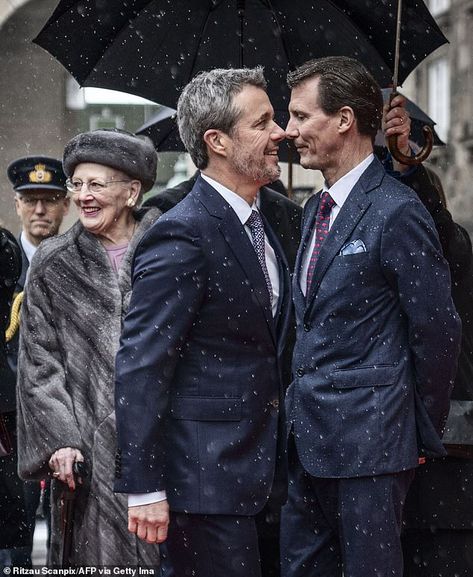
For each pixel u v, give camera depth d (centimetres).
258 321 537
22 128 2991
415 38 688
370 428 548
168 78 733
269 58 723
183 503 527
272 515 574
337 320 557
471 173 2623
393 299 555
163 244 530
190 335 533
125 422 520
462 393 636
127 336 526
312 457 561
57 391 629
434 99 2714
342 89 565
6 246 726
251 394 536
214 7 721
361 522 552
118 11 719
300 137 572
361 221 558
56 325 639
